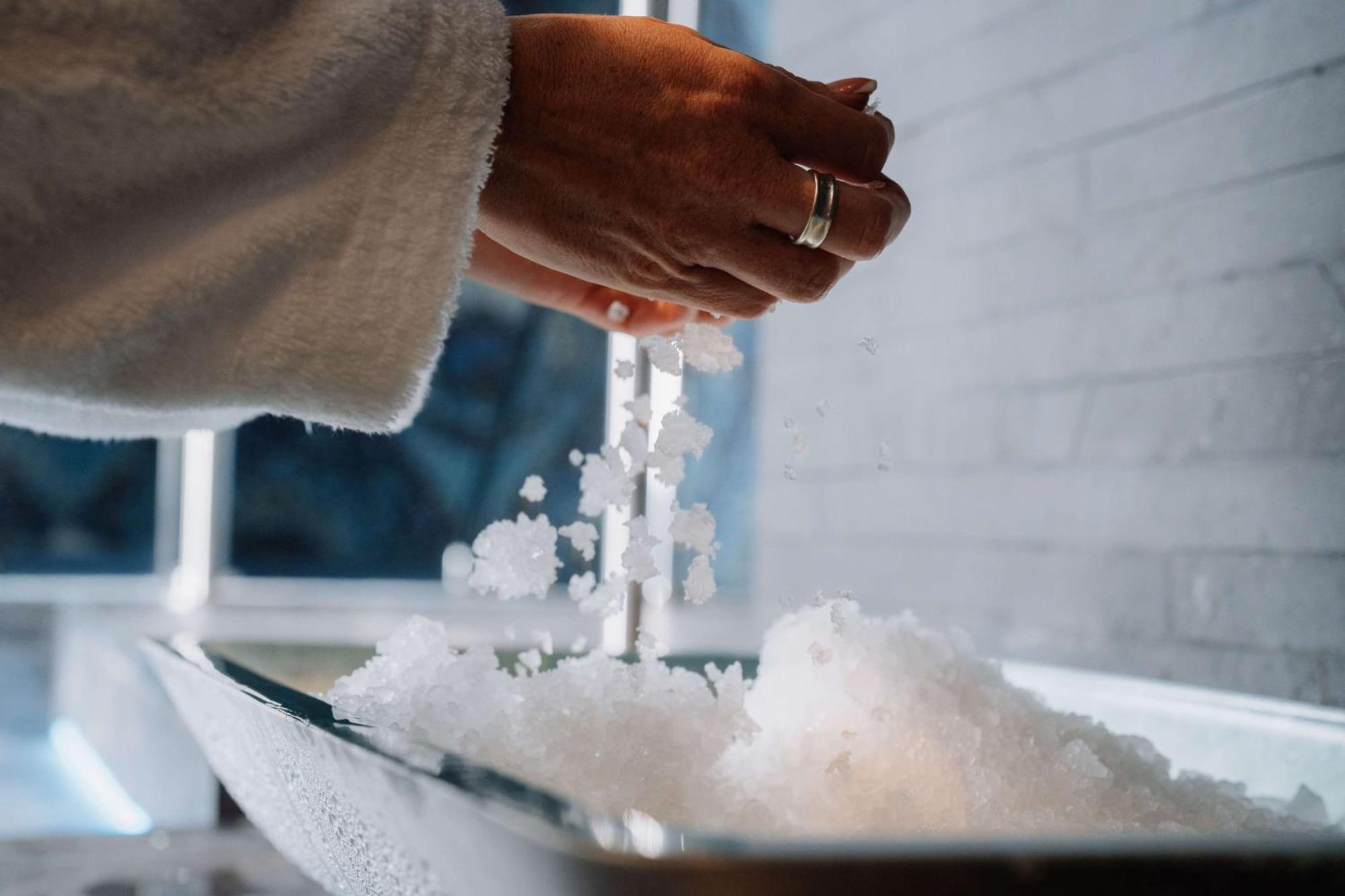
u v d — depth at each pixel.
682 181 0.44
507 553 0.47
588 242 0.47
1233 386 0.80
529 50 0.44
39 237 0.40
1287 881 0.27
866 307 1.23
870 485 1.21
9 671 2.52
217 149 0.41
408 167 0.43
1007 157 1.04
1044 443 0.98
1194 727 0.53
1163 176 0.87
